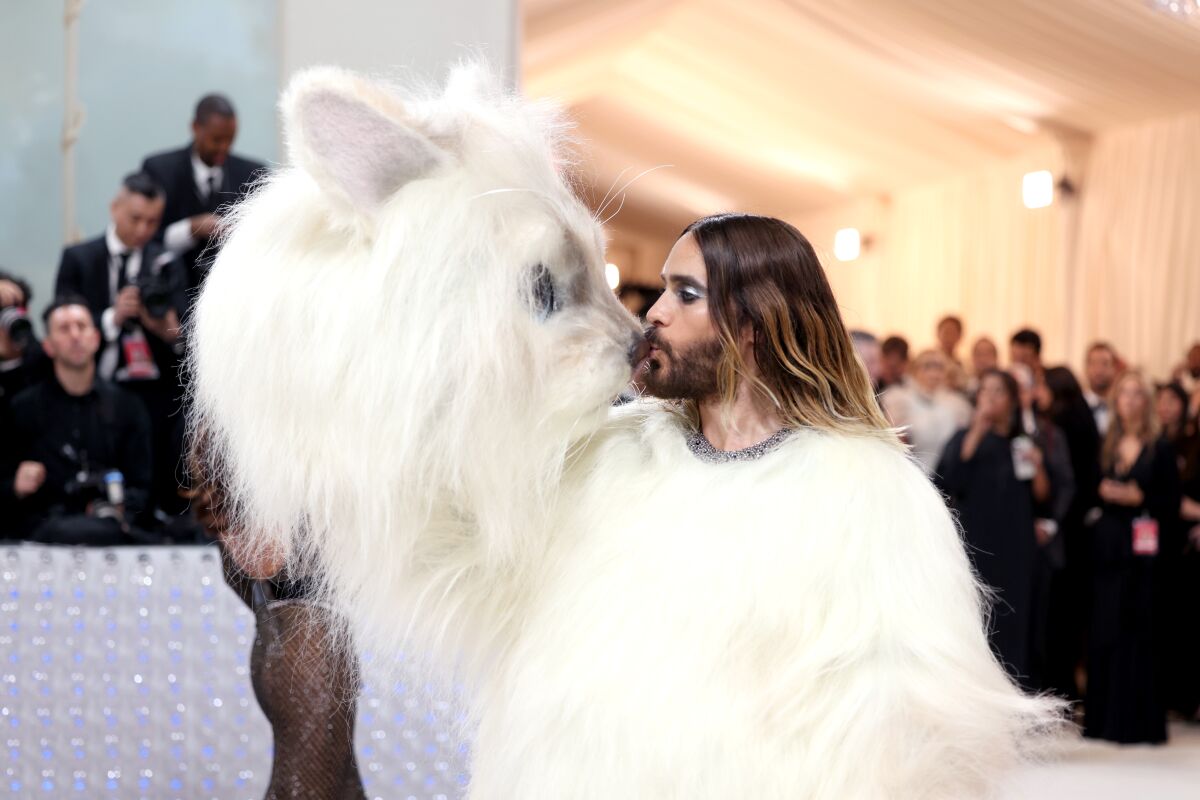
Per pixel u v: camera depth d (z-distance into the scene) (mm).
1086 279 10133
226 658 2854
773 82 10438
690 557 1339
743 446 1468
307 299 1363
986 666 1369
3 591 2836
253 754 2846
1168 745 5879
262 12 5172
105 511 3527
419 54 5117
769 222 1522
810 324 1480
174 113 5227
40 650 2842
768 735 1276
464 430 1324
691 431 1509
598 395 1401
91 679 2840
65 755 2832
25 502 3781
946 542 1391
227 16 5180
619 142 13156
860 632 1293
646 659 1307
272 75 5184
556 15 8273
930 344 12141
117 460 3941
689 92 11195
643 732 1282
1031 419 5984
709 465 1419
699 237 1515
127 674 2840
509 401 1347
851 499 1346
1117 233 9836
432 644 1498
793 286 1482
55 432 3857
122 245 4441
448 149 1416
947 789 1303
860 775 1264
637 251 17750
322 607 1658
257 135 5199
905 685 1287
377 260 1335
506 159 1425
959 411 6070
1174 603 6594
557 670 1345
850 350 1523
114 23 5191
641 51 10586
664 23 9836
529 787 1332
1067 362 10234
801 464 1376
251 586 1867
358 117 1362
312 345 1349
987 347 8273
